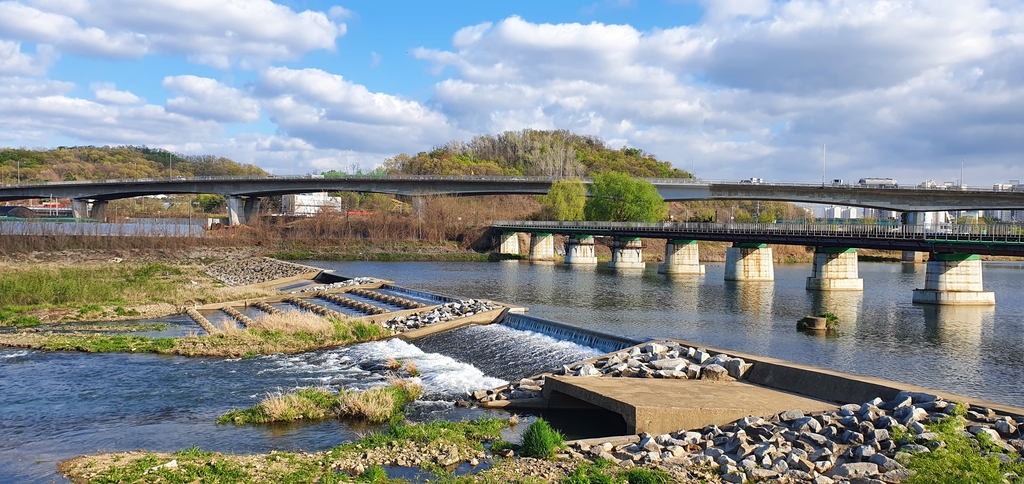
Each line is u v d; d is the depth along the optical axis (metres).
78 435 25.91
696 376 30.41
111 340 44.31
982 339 48.59
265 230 164.88
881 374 36.75
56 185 190.00
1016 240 66.69
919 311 65.31
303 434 26.14
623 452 22.08
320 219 178.88
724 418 24.20
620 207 157.88
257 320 51.03
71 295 63.31
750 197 152.50
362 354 42.03
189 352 41.31
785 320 57.94
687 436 23.05
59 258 114.06
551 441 22.64
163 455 22.75
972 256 71.88
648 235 122.38
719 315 61.03
